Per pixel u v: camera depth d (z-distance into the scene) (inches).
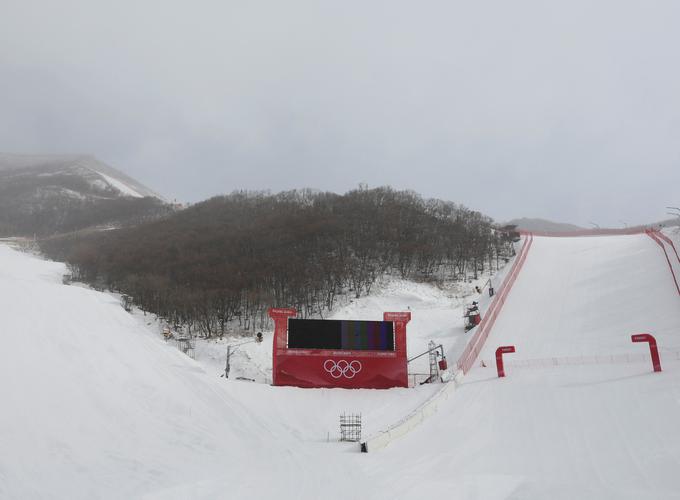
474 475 834.8
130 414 872.3
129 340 1245.7
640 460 821.2
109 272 3695.9
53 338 981.2
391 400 1471.5
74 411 779.4
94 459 674.8
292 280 2989.7
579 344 1701.5
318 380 1590.8
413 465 911.7
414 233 3710.6
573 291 2321.6
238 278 3102.9
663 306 1868.8
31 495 534.6
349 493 722.2
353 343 1627.7
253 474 772.0
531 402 1240.8
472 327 2203.5
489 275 3189.0
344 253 3432.6
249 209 5201.8
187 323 2736.2
